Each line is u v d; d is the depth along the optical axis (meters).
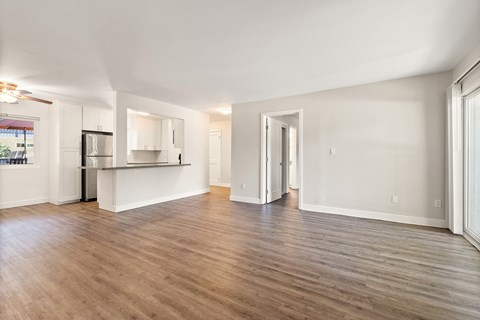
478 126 2.92
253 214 4.30
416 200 3.64
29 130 5.13
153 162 7.37
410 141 3.67
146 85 4.07
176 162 6.95
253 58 2.97
